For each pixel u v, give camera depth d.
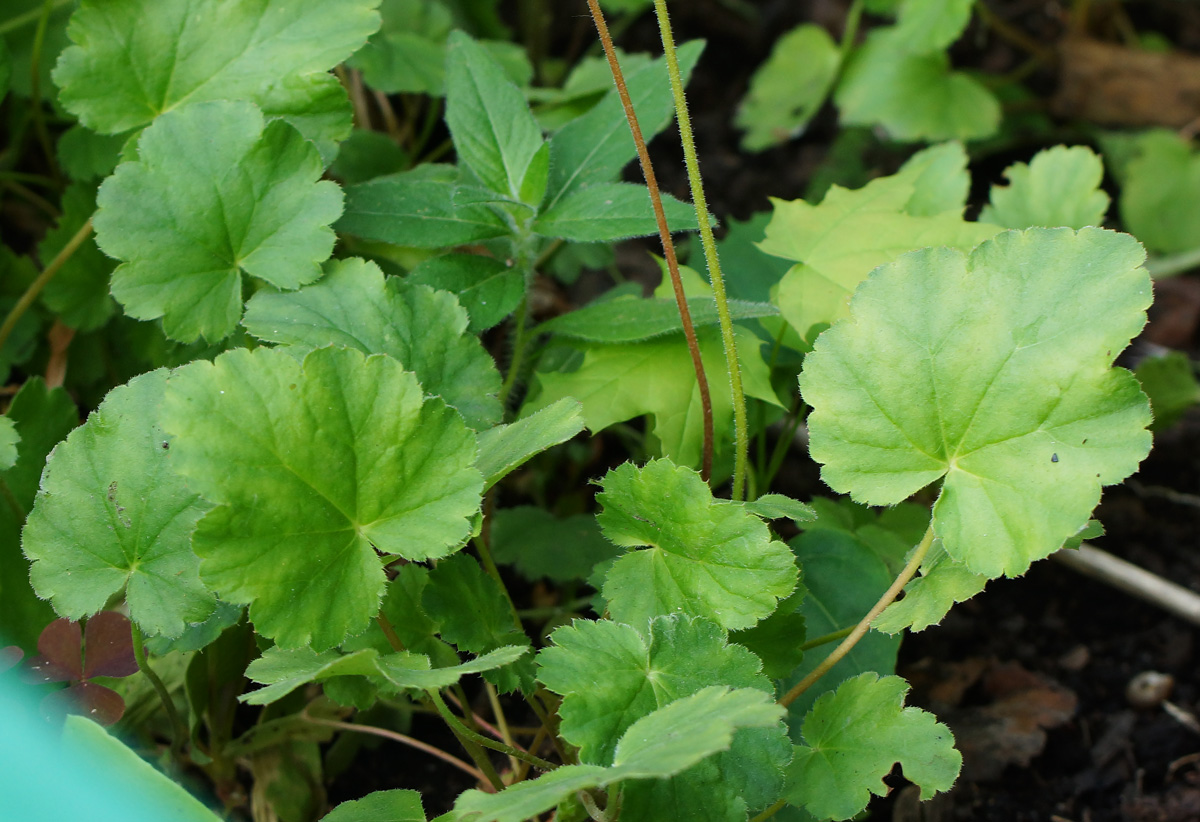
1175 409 0.82
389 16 0.83
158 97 0.68
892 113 0.97
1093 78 1.07
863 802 0.62
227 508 0.60
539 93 0.80
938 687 0.75
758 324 0.74
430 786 0.71
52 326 0.75
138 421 0.63
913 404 0.62
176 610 0.62
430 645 0.65
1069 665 0.76
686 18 1.16
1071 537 0.62
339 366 0.61
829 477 0.62
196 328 0.66
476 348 0.66
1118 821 0.71
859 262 0.69
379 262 0.73
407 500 0.62
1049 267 0.61
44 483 0.63
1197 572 0.79
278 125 0.66
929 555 0.63
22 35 0.77
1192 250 0.97
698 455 0.68
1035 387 0.61
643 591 0.63
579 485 0.80
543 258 0.82
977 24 1.16
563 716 0.60
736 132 1.09
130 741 0.69
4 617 0.67
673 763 0.56
